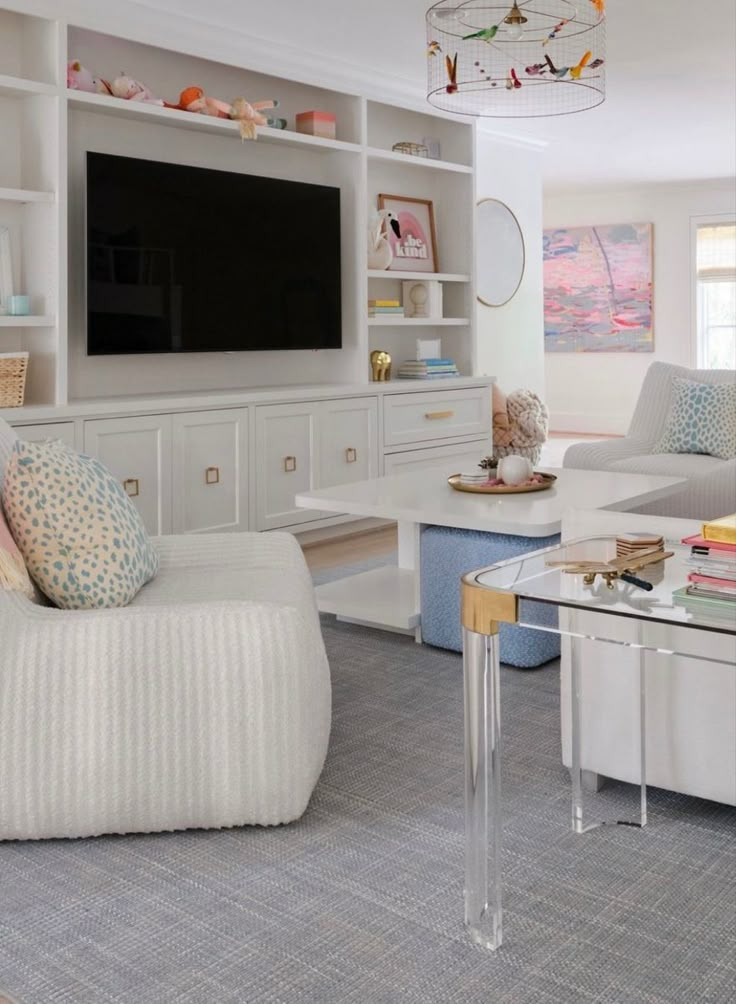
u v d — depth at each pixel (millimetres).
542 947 1724
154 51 4855
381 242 5770
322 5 4461
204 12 4523
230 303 5031
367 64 5383
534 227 7770
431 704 2883
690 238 10055
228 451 4707
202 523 4613
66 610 2174
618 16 4762
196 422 4555
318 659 2303
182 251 4797
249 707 2086
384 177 6129
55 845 2105
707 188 9914
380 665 3232
